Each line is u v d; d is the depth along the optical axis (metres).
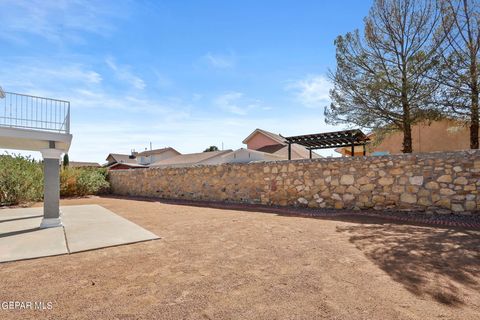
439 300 2.42
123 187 16.34
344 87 9.77
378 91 9.00
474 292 2.58
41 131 6.23
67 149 8.07
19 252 3.97
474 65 7.69
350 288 2.69
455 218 6.16
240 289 2.69
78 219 6.96
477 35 7.73
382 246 4.13
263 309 2.29
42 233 5.26
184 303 2.41
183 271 3.20
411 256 3.63
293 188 9.22
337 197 8.27
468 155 6.39
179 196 13.01
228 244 4.42
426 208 6.83
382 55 9.22
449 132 11.62
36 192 12.28
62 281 2.92
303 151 24.70
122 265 3.43
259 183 10.12
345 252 3.88
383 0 9.11
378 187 7.57
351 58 9.59
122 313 2.24
